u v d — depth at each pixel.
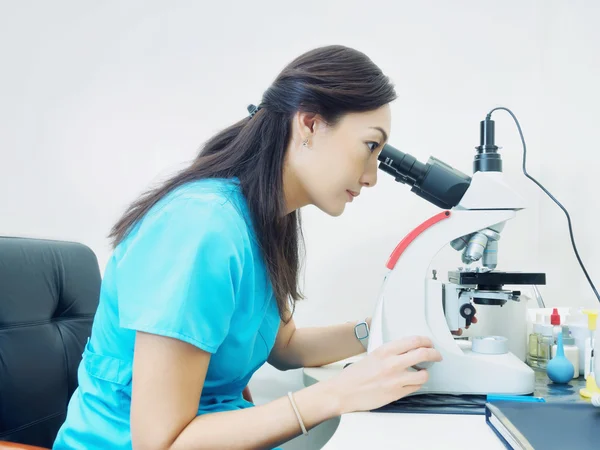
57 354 0.93
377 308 0.80
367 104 0.71
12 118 1.39
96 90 1.37
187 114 1.34
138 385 0.59
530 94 1.22
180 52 1.34
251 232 0.72
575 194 1.11
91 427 0.70
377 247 1.26
